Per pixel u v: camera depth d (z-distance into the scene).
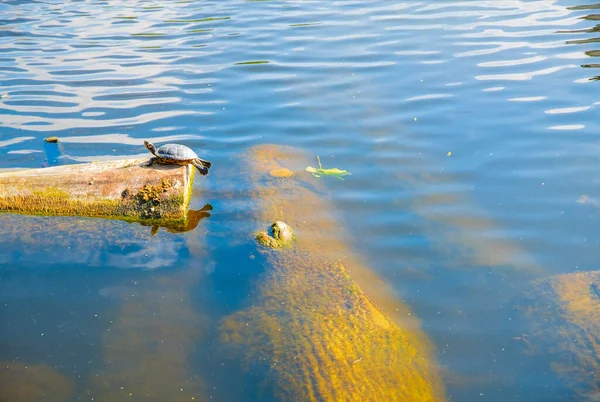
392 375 4.17
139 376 4.25
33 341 4.56
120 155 7.42
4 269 5.39
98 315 4.84
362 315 4.73
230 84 9.68
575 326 4.54
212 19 13.41
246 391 4.12
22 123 8.36
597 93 8.56
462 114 8.23
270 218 6.07
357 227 5.94
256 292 5.07
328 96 9.07
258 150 7.43
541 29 11.32
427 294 4.98
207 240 5.83
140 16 13.95
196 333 4.66
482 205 6.16
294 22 12.79
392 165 7.08
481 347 4.40
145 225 6.14
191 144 7.74
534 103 8.40
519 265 5.25
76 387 4.16
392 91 9.09
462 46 10.70
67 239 5.85
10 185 6.33
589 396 3.96
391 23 12.29
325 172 6.91
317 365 4.25
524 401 3.94
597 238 5.53
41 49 11.64
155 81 9.88
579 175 6.61
